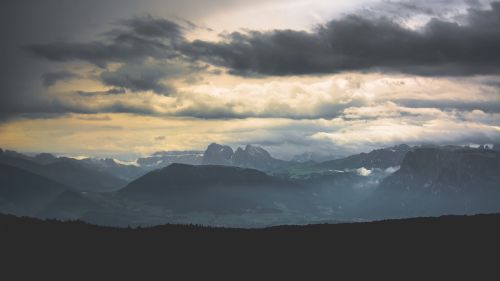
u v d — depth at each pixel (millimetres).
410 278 130000
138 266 131125
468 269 134750
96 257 134625
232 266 134500
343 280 128500
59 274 124000
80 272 125875
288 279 128375
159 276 126438
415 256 142500
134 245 143625
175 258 136875
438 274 131875
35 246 138125
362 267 135625
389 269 134750
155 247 143125
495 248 147000
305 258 140875
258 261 138000
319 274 131625
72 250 137625
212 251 142875
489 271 133750
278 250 145625
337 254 143750
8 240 140375
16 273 123000
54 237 144625
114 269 128625
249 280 127188
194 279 125875
